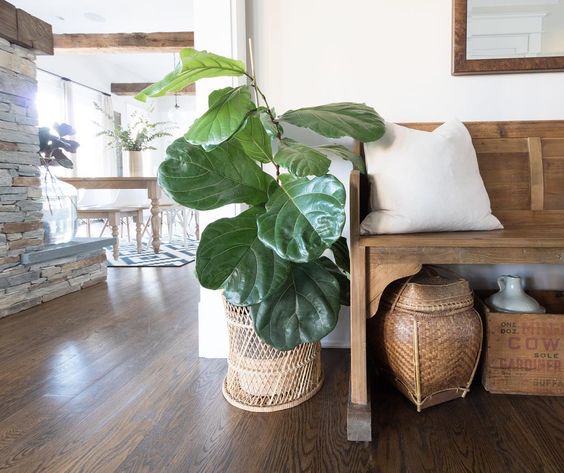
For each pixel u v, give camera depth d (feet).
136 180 13.00
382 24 5.12
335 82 5.22
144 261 12.10
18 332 6.14
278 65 5.25
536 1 4.89
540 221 4.77
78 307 7.45
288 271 3.43
